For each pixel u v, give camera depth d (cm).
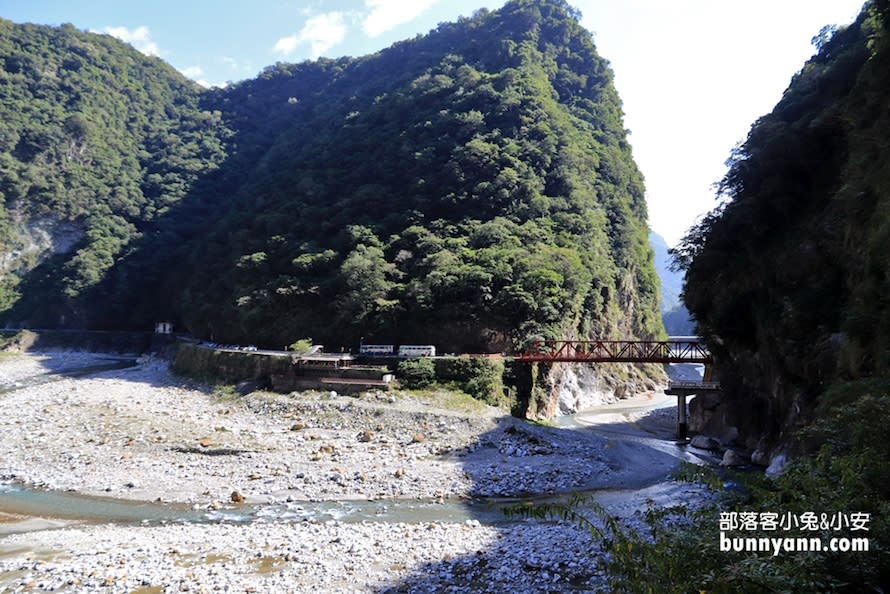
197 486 2947
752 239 4047
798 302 3288
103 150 12725
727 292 4366
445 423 4212
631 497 2888
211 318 7950
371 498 2831
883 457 1050
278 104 16100
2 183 10850
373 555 1981
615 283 8719
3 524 2417
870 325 2347
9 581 1781
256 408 4834
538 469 3362
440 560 1933
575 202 7631
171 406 5088
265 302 6975
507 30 11581
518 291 5641
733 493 1130
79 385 6112
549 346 5519
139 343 9850
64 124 12288
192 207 12144
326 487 2970
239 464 3322
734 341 4253
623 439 4622
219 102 16300
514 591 1681
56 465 3244
